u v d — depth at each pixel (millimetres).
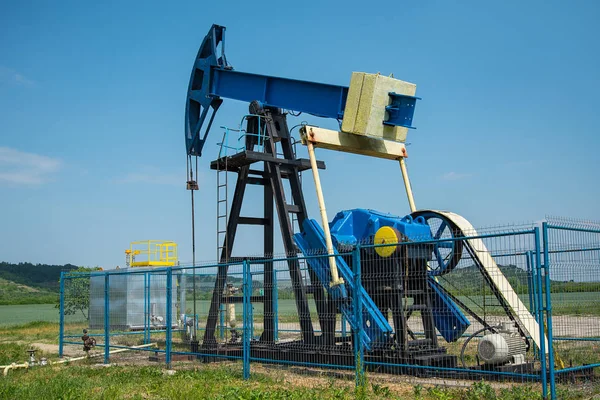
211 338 15789
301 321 14445
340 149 14305
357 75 14070
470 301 13289
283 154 16406
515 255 9977
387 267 12578
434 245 13156
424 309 12578
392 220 13133
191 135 17859
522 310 11578
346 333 16656
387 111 14195
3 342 23359
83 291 31984
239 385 11789
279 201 15711
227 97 17016
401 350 12008
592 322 13727
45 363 16156
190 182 17484
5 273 153750
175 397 10648
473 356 14023
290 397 10102
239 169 16453
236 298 15898
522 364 11047
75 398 10555
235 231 16125
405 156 14922
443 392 9992
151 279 23672
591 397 9586
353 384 11391
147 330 20672
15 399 10625
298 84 15648
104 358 16969
